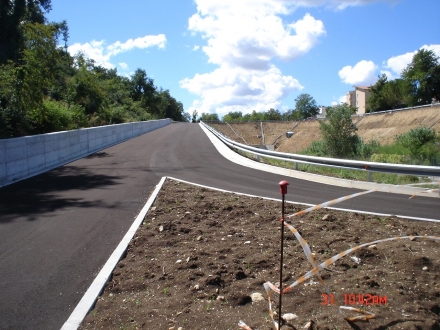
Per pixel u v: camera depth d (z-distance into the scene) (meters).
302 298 4.24
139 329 3.69
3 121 15.00
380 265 5.24
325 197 10.41
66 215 7.87
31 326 3.81
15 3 23.08
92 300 4.24
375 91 72.62
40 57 20.81
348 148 33.12
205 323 3.76
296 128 77.81
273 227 6.98
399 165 11.53
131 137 30.09
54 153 15.53
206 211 8.04
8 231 6.80
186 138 30.03
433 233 6.78
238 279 4.75
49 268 5.21
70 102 29.03
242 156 18.50
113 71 75.31
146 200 9.29
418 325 3.69
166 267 5.13
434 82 57.59
